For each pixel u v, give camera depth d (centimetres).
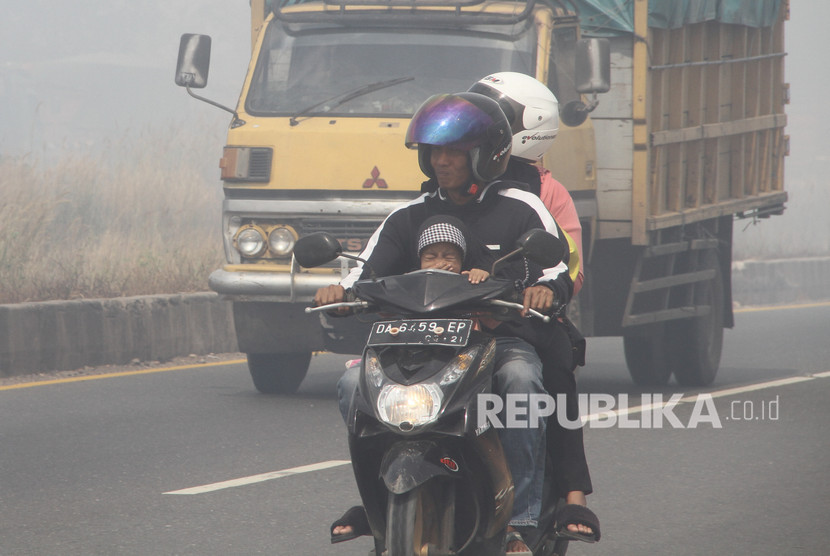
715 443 2727
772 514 2097
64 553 1794
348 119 3081
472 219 1518
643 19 3303
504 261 1401
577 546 1891
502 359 1424
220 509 2072
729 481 2348
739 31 4031
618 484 2317
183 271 4672
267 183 3055
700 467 2472
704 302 3731
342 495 2181
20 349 3606
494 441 1334
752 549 1878
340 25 3309
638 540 1927
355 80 3181
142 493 2183
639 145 3341
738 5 3922
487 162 1490
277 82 3231
